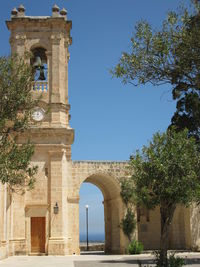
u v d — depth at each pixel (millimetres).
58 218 36375
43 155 37688
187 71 14211
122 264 25391
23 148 17469
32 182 17859
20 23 39812
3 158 16156
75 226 37625
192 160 18047
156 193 18203
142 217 46000
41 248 36312
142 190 18250
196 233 40219
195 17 14164
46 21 40062
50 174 37188
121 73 15109
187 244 41094
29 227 36344
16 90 17156
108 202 46062
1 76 17125
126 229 38844
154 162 17922
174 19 14477
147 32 14914
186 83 14594
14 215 36344
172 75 14570
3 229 30891
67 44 41219
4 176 16250
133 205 39344
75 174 39438
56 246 35688
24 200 36719
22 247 35719
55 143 37750
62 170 37438
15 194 36656
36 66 39281
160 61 14469
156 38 14703
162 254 17828
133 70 15008
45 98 38906
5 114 16906
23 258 31719
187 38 14023
